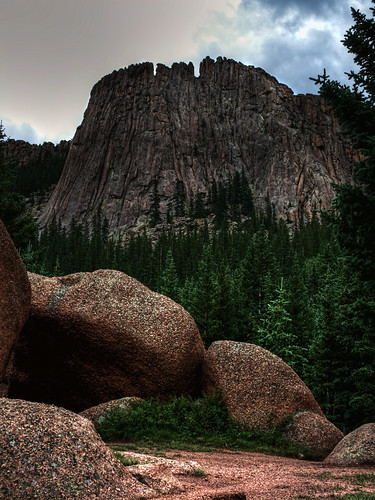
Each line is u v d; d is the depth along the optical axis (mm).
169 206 165750
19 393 18031
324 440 14531
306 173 172875
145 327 16578
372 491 7352
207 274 35750
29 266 33500
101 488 6152
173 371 16328
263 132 195750
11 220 26391
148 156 186125
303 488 7535
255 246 60094
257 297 44844
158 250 115312
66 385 17266
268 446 14555
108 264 96500
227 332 33031
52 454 6270
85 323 16469
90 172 193500
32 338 17188
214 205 160875
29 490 5625
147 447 12383
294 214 155125
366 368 21594
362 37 12672
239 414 15961
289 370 16906
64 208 186000
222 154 191000
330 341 25547
